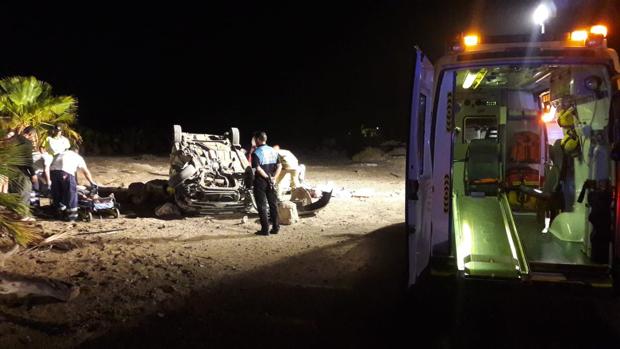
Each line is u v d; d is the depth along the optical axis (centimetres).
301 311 523
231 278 618
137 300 540
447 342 462
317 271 648
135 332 467
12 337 448
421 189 484
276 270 651
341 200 1191
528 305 544
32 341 443
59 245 726
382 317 511
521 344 460
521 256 501
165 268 648
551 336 476
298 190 1038
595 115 520
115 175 1510
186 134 1131
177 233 841
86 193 963
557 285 473
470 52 492
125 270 636
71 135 1281
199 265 666
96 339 452
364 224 930
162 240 791
